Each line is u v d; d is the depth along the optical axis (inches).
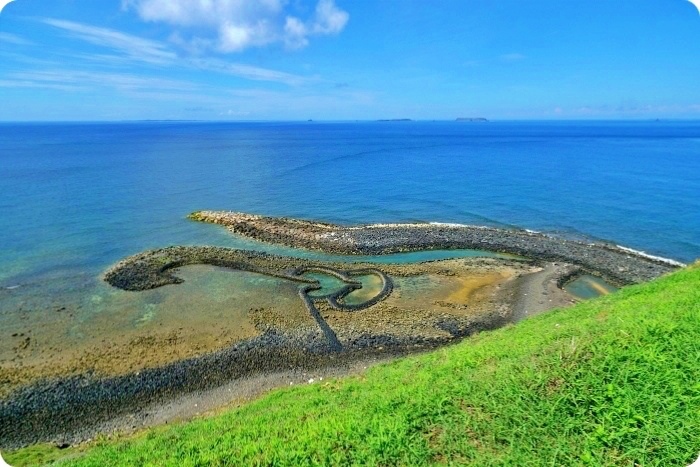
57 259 1246.3
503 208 1929.1
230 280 1114.1
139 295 1019.3
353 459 317.4
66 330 853.2
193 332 852.0
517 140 6663.4
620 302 639.8
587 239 1493.6
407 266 1222.3
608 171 2923.2
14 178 2534.5
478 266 1221.7
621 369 353.7
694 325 399.9
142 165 3304.6
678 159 3582.7
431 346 826.2
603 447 296.7
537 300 1003.3
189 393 687.1
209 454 351.3
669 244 1416.1
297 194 2267.5
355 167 3351.4
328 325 889.5
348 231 1544.0
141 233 1528.1
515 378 378.6
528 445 309.6
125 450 443.2
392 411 377.4
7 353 768.3
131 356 766.5
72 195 2094.0
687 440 286.8
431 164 3521.2
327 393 526.3
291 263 1238.3
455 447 319.3
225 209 1914.4
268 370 748.6
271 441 354.9
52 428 606.5
